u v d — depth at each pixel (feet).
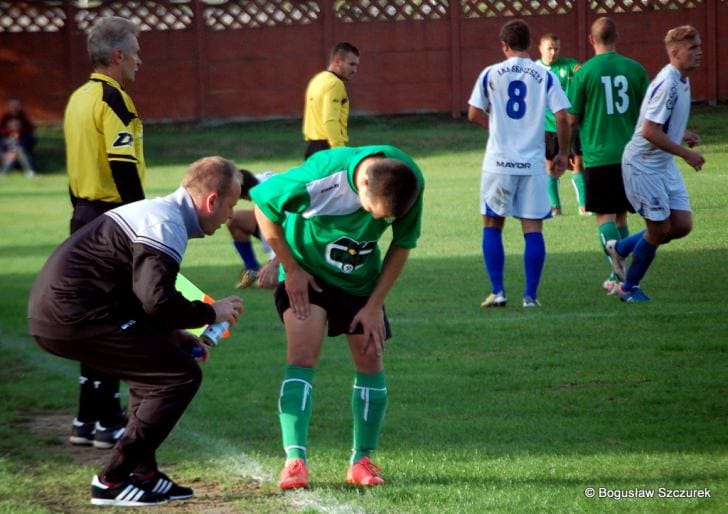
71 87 222.69
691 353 64.13
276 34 219.82
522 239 110.22
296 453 43.45
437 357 65.77
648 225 76.74
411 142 193.98
